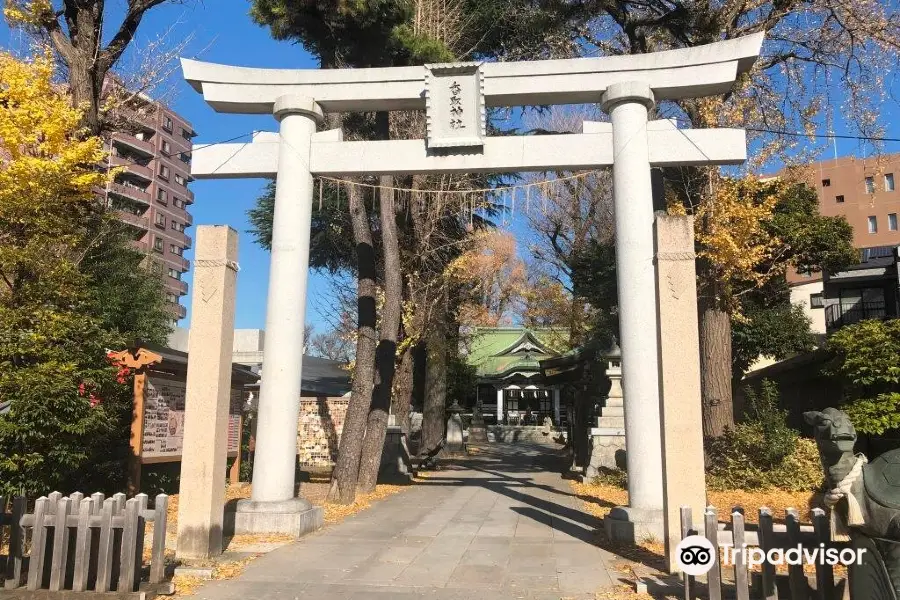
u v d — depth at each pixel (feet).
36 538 18.70
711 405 47.96
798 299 90.84
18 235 30.50
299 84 33.35
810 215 61.52
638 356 29.40
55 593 18.33
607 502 39.70
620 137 31.37
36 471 25.89
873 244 137.18
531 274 101.86
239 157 33.22
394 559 24.79
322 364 110.11
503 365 138.62
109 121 39.68
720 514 35.12
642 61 31.94
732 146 30.96
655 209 44.93
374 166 32.68
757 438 44.11
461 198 59.67
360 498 41.29
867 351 38.47
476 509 37.29
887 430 44.27
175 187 179.01
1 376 25.68
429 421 70.13
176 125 180.24
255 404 53.21
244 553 25.26
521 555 25.50
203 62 33.30
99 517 18.75
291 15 40.24
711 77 31.48
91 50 37.32
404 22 42.45
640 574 21.99
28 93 32.89
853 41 46.42
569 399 78.18
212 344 25.17
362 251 42.63
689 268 23.36
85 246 35.47
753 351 66.49
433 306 66.44
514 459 77.56
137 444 34.22
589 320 85.20
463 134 32.24
